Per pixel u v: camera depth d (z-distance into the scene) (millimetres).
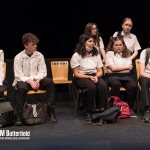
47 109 5250
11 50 8078
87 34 5871
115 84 5395
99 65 5594
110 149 3906
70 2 8031
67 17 8055
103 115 5031
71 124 5066
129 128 4777
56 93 7121
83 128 4820
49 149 3943
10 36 8047
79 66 5504
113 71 5582
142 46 8016
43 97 6379
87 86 5262
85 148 3953
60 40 8109
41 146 4051
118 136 4395
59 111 6055
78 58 5477
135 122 5113
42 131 4695
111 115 5043
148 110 5203
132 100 5496
